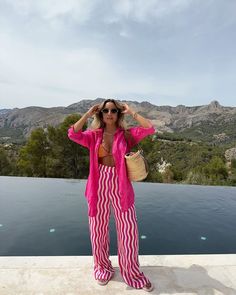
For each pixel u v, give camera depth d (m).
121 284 2.30
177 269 2.55
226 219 8.10
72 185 12.94
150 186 13.83
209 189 13.63
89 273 2.43
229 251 5.63
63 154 18.30
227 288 2.30
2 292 2.13
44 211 7.93
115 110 2.24
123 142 2.24
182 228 6.95
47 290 2.19
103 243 2.34
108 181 2.23
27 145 18.22
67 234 6.05
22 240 5.67
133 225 2.24
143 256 2.76
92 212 2.28
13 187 12.06
